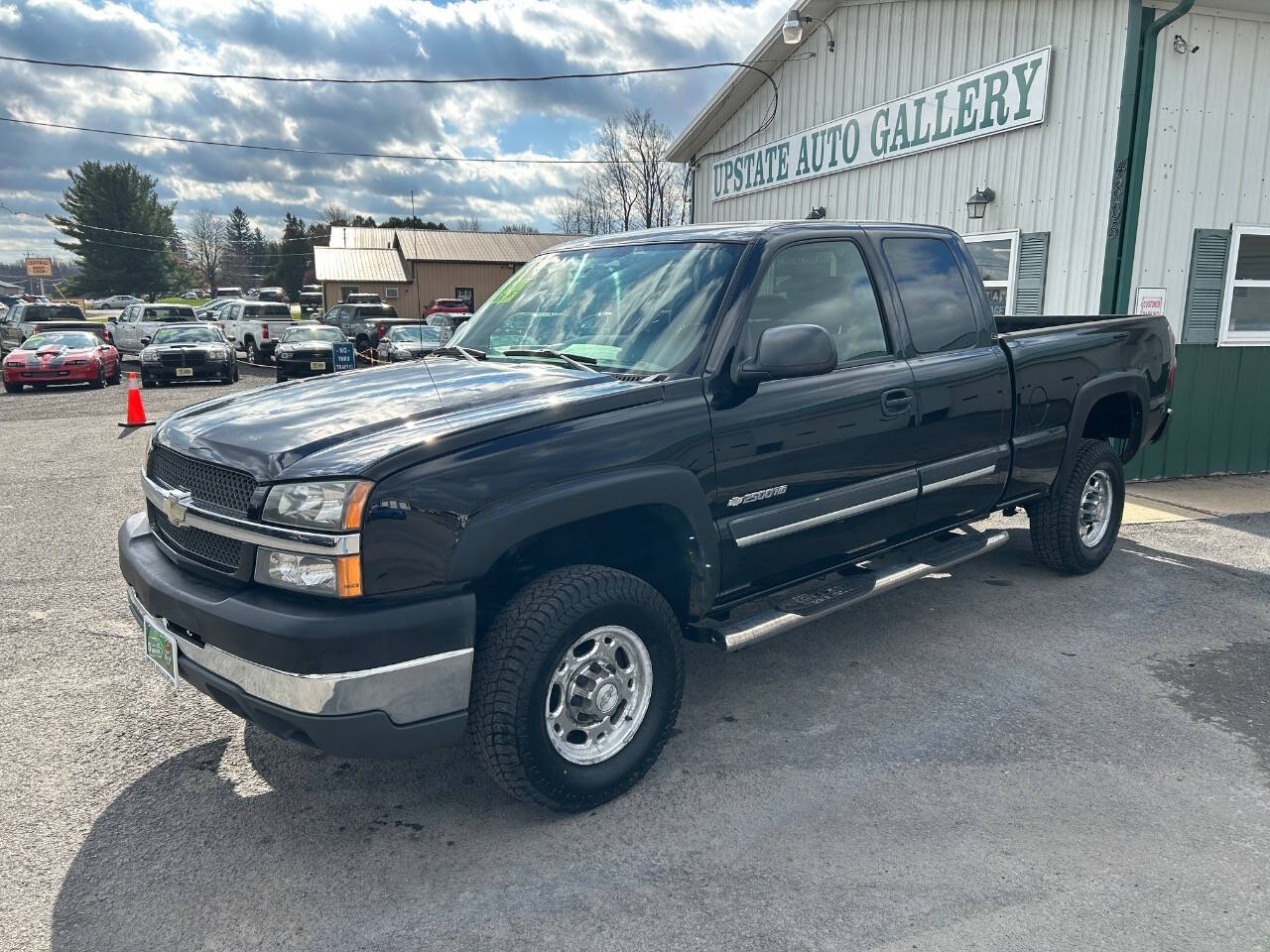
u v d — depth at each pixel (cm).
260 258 12469
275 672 263
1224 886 276
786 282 374
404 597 269
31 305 2820
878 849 295
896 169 1105
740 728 379
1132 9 776
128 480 913
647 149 4962
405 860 294
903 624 495
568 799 306
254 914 268
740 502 346
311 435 290
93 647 471
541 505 285
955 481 441
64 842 304
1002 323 662
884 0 1110
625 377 338
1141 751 358
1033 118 882
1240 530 688
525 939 256
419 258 5216
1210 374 870
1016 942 252
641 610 315
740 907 268
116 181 8488
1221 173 838
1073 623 495
